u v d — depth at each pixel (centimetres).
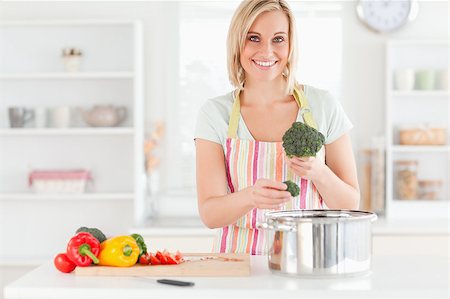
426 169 504
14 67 517
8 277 496
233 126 264
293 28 253
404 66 502
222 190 261
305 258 201
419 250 444
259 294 188
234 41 255
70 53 492
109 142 513
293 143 228
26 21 489
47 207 517
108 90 512
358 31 506
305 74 509
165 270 207
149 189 500
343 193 242
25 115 496
